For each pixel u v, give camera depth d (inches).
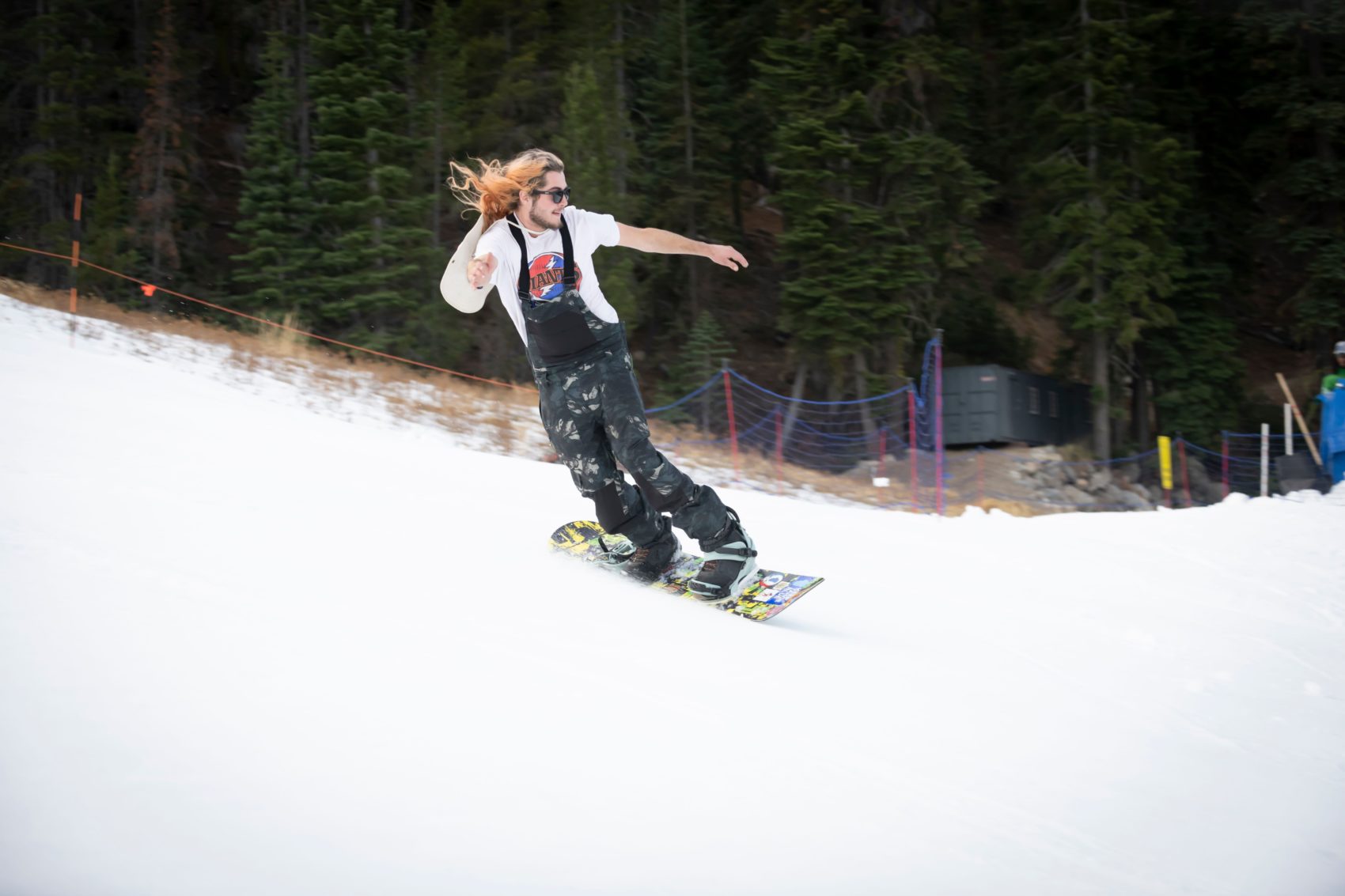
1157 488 999.6
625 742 93.3
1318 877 91.4
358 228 938.7
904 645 150.1
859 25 975.0
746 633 138.2
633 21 1272.1
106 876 61.0
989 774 102.9
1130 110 1026.7
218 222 1290.6
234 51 1547.7
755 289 1309.1
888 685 125.4
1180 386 1088.8
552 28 1190.3
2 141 1195.9
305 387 471.2
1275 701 149.3
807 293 912.3
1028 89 1033.5
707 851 77.7
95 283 935.7
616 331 153.7
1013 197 1298.0
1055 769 107.7
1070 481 879.1
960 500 667.4
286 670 92.9
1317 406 1082.1
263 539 132.0
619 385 151.0
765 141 1298.0
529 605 127.9
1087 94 992.9
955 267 968.3
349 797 75.1
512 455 447.5
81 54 1190.3
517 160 143.6
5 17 1258.6
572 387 150.9
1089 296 1035.3
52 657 85.1
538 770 84.9
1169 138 1026.7
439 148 1035.9
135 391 276.5
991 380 903.7
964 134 1147.9
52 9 1226.6
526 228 146.1
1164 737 125.3
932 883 79.0
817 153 918.4
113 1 1339.8
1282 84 1144.2
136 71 1244.5
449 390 567.5
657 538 161.5
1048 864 85.7
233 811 70.2
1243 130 1238.3
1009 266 1412.4
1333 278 1066.1
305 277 933.8
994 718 120.2
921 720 114.7
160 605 101.4
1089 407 1049.5
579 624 124.7
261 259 932.0
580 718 96.3
